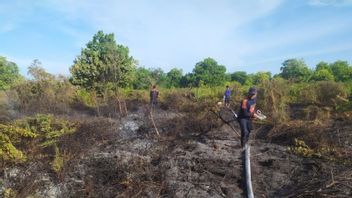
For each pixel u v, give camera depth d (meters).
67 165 7.88
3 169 7.70
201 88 24.70
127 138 10.98
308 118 11.91
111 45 25.56
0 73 38.00
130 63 21.78
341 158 8.16
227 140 10.80
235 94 21.17
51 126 9.89
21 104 17.53
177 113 15.91
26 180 7.23
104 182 7.36
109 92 20.38
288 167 8.02
